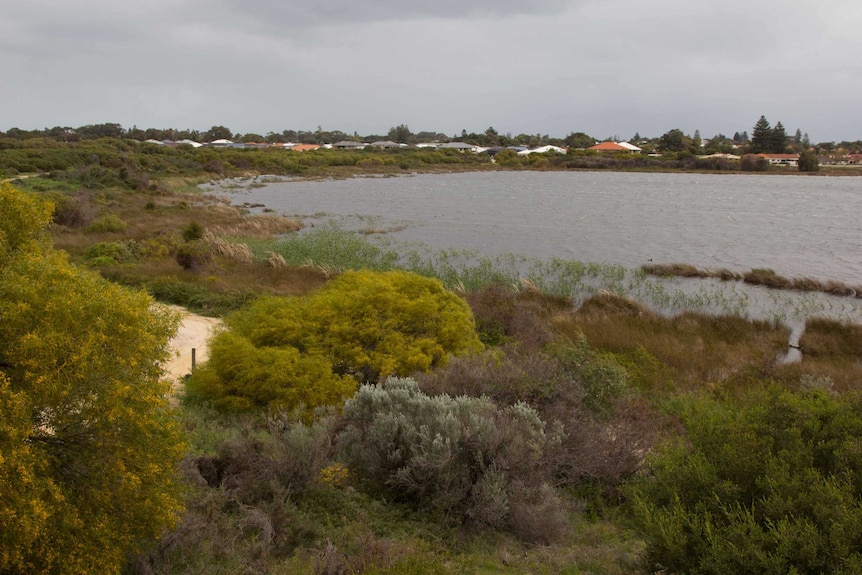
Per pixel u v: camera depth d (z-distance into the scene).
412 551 5.31
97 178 56.81
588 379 10.23
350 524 6.21
